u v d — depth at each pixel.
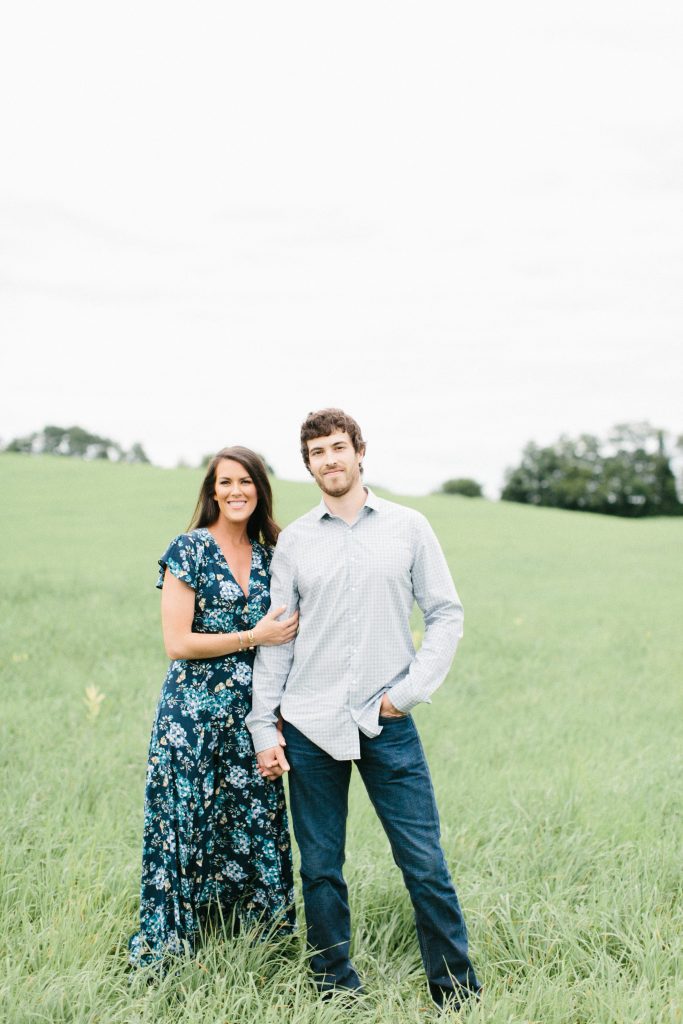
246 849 3.37
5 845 3.82
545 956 3.24
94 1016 2.79
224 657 3.31
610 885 3.73
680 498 82.06
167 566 3.25
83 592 12.73
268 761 3.21
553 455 82.94
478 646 10.10
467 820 4.39
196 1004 2.87
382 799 3.13
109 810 4.45
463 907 3.57
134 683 7.47
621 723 6.80
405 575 3.18
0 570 14.65
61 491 30.22
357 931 3.44
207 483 3.42
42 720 6.07
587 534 27.44
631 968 3.18
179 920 3.22
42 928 3.21
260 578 3.42
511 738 6.32
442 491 94.06
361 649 3.12
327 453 3.12
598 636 11.01
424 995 3.12
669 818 4.52
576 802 4.59
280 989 3.08
